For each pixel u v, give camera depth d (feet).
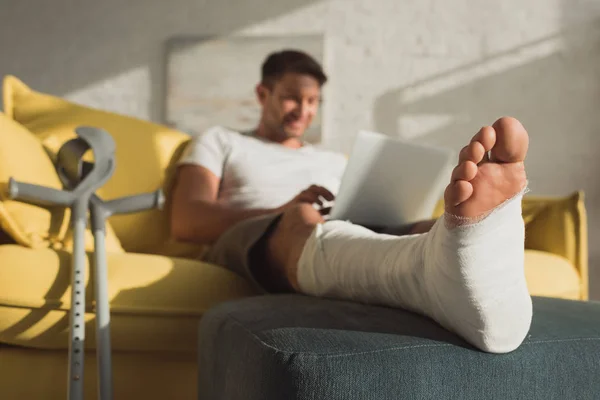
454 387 3.06
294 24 12.50
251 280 5.29
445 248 2.92
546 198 7.48
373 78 12.31
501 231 2.87
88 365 4.62
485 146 2.92
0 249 4.65
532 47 12.01
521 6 12.07
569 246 7.13
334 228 4.14
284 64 7.57
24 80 12.99
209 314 4.16
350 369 2.96
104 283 4.40
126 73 12.78
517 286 3.01
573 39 11.91
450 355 3.09
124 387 4.71
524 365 3.20
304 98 7.54
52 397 4.55
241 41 12.49
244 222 5.36
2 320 4.42
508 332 3.10
